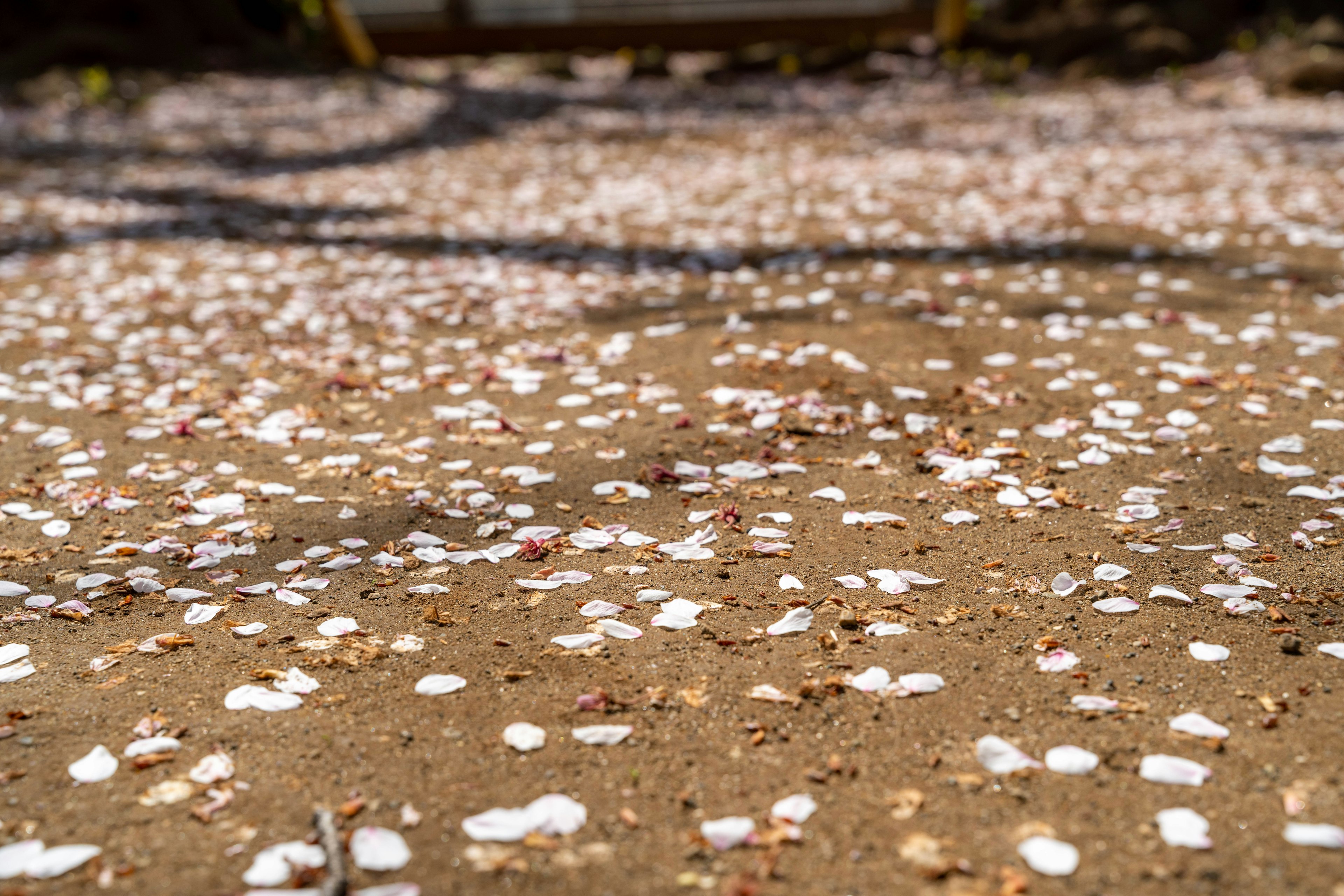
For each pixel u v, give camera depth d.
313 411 1.03
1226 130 2.62
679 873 0.72
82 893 0.71
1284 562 0.85
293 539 0.89
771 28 4.48
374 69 4.20
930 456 0.95
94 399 1.06
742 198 2.07
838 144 2.77
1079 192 1.96
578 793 0.74
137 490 0.94
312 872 0.72
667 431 1.00
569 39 4.62
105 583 0.86
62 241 1.82
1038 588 0.84
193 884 0.72
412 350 1.21
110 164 2.60
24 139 2.81
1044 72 3.86
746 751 0.76
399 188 2.35
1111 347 1.13
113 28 3.72
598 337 1.24
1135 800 0.74
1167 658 0.80
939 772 0.75
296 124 3.20
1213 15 3.74
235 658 0.81
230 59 3.90
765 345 1.19
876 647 0.81
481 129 3.18
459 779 0.75
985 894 0.71
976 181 2.12
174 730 0.77
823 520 0.90
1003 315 1.25
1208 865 0.71
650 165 2.55
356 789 0.75
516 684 0.79
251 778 0.75
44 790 0.75
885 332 1.21
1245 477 0.92
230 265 1.63
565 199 2.15
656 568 0.86
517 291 1.44
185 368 1.16
